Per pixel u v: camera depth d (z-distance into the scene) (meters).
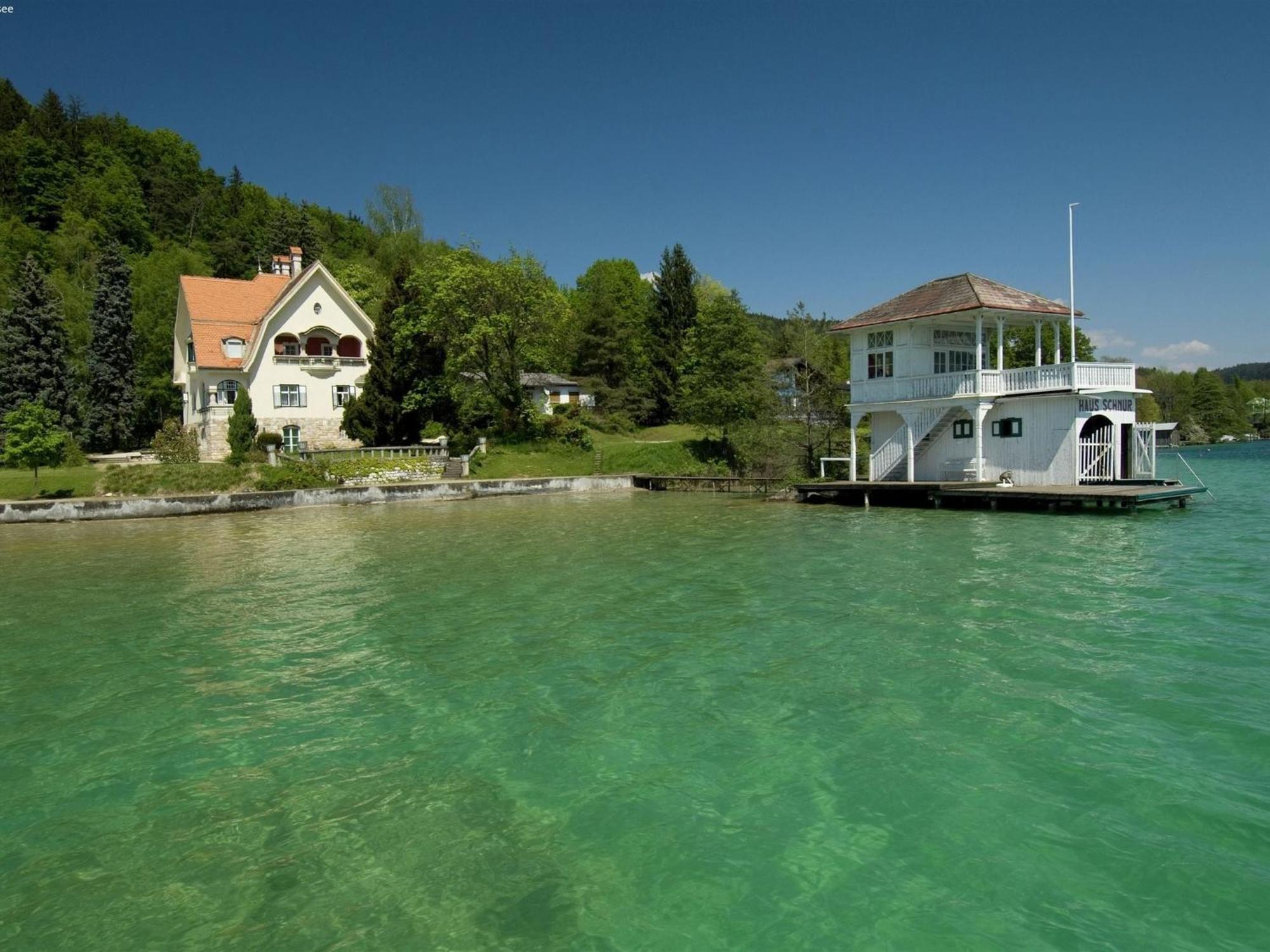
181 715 9.51
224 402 48.53
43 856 6.34
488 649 11.98
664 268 77.12
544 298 52.75
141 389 60.41
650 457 52.09
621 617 13.75
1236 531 21.36
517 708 9.38
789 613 13.58
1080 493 26.05
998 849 6.02
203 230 108.25
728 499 38.88
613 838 6.36
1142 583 14.90
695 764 7.66
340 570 19.64
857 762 7.58
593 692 9.81
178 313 54.66
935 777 7.21
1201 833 6.16
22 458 35.09
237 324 51.12
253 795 7.32
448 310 51.22
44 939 5.25
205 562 21.61
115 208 91.94
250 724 9.13
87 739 8.80
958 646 11.21
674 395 73.19
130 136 114.19
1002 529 23.47
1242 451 86.62
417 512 35.31
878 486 31.81
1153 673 9.80
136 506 33.72
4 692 10.46
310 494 37.94
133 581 18.78
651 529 26.84
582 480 46.31
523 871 5.92
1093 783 7.01
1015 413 30.73
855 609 13.67
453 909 5.46
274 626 13.85
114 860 6.25
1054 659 10.45
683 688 9.87
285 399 49.81
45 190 91.94
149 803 7.21
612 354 74.81
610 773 7.54
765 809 6.74
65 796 7.40
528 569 19.03
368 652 12.00
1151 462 30.62
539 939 5.11
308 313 51.09
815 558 19.34
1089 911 5.26
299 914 5.46
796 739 8.18
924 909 5.33
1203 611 12.74
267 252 99.31
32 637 13.44
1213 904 5.29
